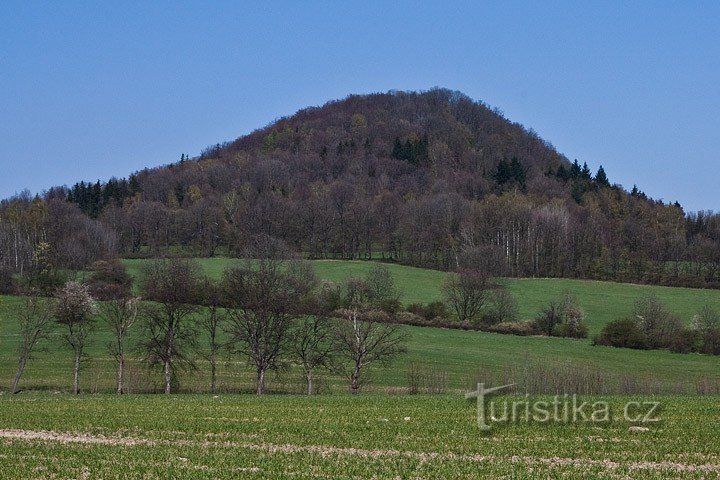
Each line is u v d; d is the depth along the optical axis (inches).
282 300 2839.6
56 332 3560.5
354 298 3811.5
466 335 3981.3
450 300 4407.0
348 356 2866.6
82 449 1232.2
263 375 2817.4
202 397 2208.4
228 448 1246.3
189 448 1245.7
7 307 3203.7
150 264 4429.1
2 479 1031.0
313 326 2930.6
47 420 1566.2
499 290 4461.1
